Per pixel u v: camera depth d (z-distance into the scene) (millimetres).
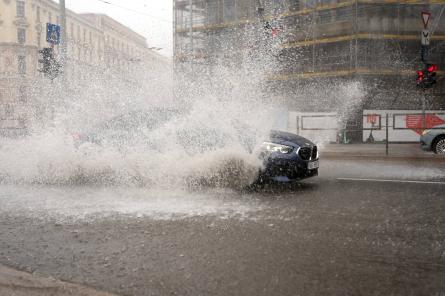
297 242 3971
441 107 29219
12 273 3277
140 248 3852
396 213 5047
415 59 29250
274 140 6996
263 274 3211
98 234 4305
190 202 5785
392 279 3096
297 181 7703
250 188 6875
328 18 30375
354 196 6176
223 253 3689
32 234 4336
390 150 16656
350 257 3553
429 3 29141
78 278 3193
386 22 29156
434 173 9008
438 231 4273
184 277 3180
